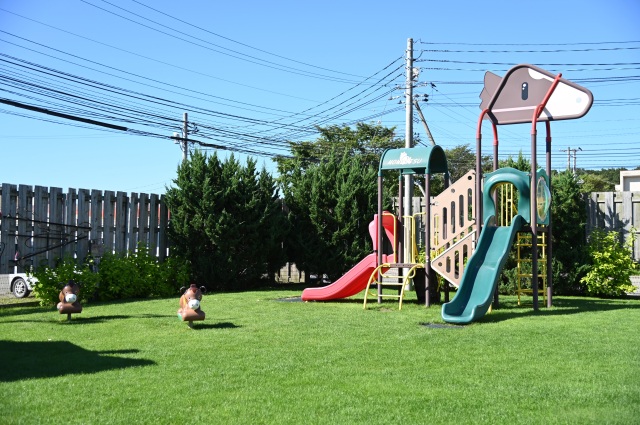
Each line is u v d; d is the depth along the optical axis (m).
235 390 5.36
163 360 6.60
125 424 4.45
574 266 15.00
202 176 16.33
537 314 10.68
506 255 10.94
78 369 6.16
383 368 6.18
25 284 14.36
